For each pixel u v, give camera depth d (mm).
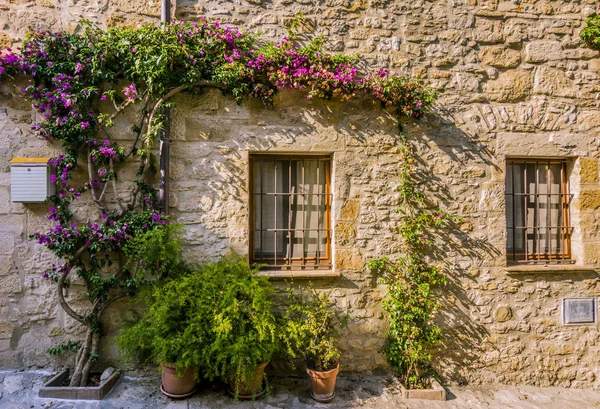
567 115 3451
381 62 3297
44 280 2992
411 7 3338
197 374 2662
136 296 2943
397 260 3271
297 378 3115
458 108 3363
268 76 3053
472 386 3271
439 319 3318
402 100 3219
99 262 2988
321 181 3383
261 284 2957
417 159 3326
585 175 3459
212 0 3150
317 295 3191
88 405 2623
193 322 2584
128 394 2771
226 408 2660
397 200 3301
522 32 3426
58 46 2936
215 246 3125
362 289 3256
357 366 3238
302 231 3359
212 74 3021
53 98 2846
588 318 3424
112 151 2902
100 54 2893
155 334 2605
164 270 2906
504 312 3359
